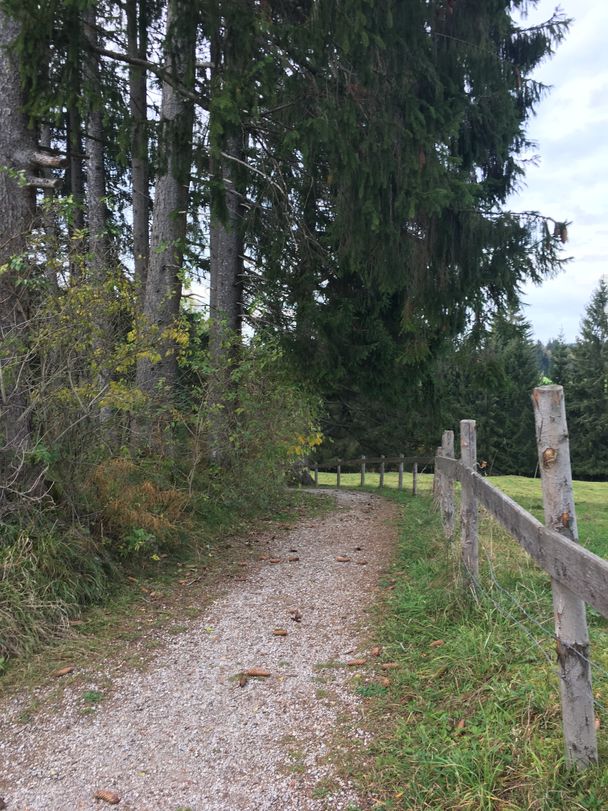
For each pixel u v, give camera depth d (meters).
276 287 10.69
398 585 5.72
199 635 4.82
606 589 2.04
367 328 11.61
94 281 5.74
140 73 7.77
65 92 6.51
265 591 5.90
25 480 5.40
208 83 7.46
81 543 5.57
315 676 4.01
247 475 9.47
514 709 3.08
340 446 31.39
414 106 8.41
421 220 9.55
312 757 3.10
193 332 8.59
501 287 10.55
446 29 9.74
